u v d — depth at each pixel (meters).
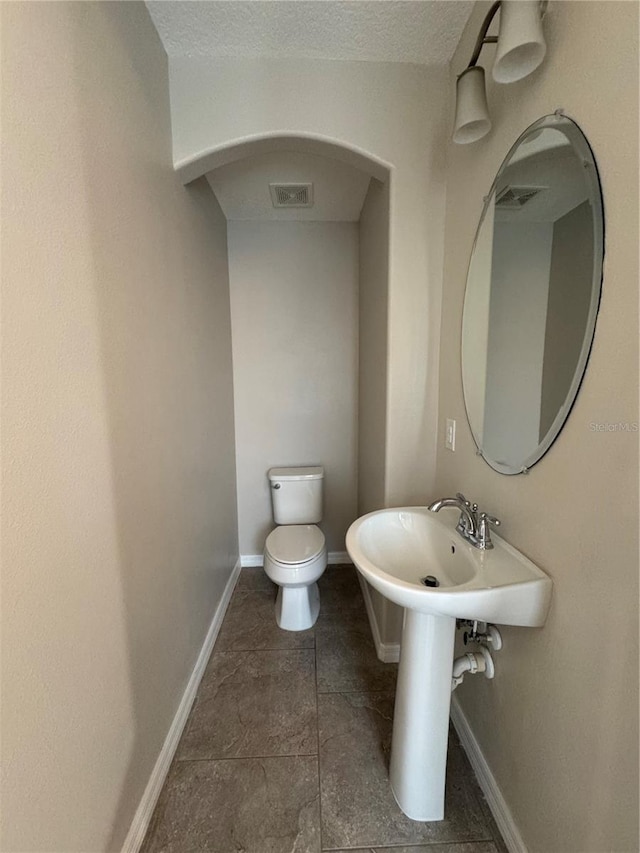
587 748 0.77
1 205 0.61
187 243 1.56
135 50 1.09
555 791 0.87
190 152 1.37
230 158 1.46
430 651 1.09
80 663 0.81
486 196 1.15
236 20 1.19
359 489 2.56
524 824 1.00
